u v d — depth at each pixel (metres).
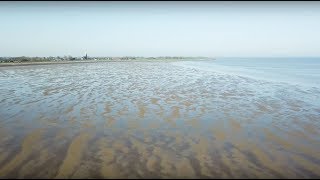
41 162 5.61
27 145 6.55
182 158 5.97
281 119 9.50
